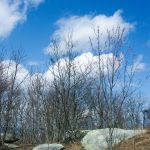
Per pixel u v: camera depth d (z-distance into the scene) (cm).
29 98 4181
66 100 2997
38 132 3647
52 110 2914
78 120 3100
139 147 1825
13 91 3544
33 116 3884
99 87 1281
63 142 2467
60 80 3103
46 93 3269
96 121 3022
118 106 1287
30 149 2625
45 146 2267
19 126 4138
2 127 3155
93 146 2025
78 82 3106
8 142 2934
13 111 3975
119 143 1884
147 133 1975
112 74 1254
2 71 3241
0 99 3167
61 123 2852
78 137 2441
